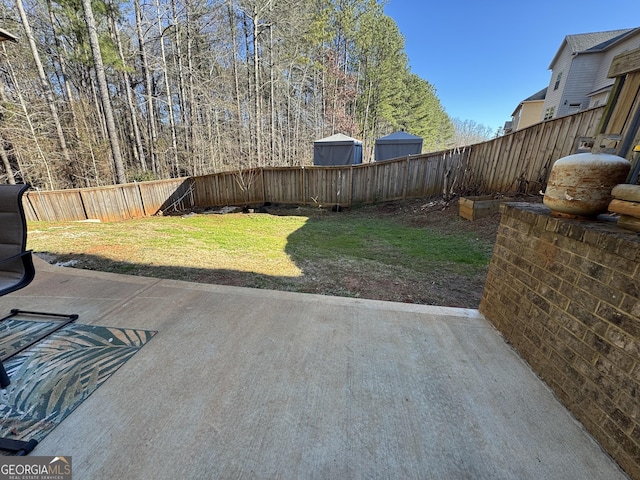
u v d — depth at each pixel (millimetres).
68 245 4355
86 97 13898
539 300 1601
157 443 1179
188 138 13875
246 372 1585
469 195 6754
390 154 10883
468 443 1208
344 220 7352
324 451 1163
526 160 5668
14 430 1219
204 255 4031
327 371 1607
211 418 1295
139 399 1391
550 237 1523
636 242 1051
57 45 12625
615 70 1761
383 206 8281
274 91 16141
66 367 1599
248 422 1281
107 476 1053
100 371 1570
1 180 10203
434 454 1161
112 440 1187
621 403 1110
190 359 1681
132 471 1072
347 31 19125
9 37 2676
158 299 2414
